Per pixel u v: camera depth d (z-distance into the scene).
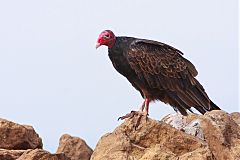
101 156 11.62
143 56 13.91
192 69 14.50
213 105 14.37
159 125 11.77
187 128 12.89
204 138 12.47
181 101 14.15
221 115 12.27
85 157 17.39
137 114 12.01
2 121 13.99
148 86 14.04
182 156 11.27
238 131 12.19
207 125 12.13
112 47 13.87
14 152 12.99
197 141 11.63
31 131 14.45
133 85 14.48
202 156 11.20
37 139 14.57
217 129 11.85
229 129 12.09
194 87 14.30
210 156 11.28
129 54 13.84
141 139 11.76
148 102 14.19
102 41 13.83
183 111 14.09
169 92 14.11
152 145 11.70
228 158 11.55
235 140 11.89
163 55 14.15
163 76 14.07
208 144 11.98
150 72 13.97
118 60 13.94
